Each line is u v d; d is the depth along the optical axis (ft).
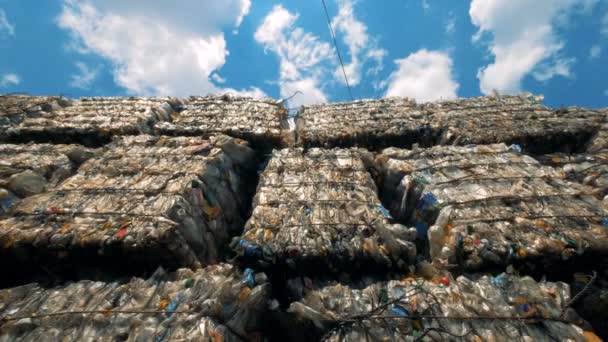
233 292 11.35
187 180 17.58
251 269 12.78
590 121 25.64
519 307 10.87
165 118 31.99
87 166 19.26
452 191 16.72
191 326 10.36
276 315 11.94
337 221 15.07
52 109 31.65
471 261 13.15
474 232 14.17
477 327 10.31
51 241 13.37
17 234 13.52
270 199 16.80
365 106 34.53
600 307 12.09
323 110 34.30
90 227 14.05
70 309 11.10
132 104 32.63
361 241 13.82
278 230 14.52
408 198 18.10
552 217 14.61
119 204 15.60
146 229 13.73
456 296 11.34
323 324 10.78
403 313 10.82
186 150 21.18
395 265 13.48
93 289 12.07
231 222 19.66
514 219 14.66
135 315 10.74
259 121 28.96
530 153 24.59
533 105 31.30
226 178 20.62
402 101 35.40
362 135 26.63
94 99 34.71
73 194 16.33
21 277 14.03
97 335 10.25
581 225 14.14
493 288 11.68
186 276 12.87
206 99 36.52
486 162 19.13
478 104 33.01
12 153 20.72
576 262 13.00
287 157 21.42
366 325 10.55
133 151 21.17
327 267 13.41
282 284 13.60
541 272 13.11
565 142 24.67
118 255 13.65
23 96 33.30
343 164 20.26
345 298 11.64
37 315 10.68
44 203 15.57
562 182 17.10
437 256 14.26
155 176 18.04
